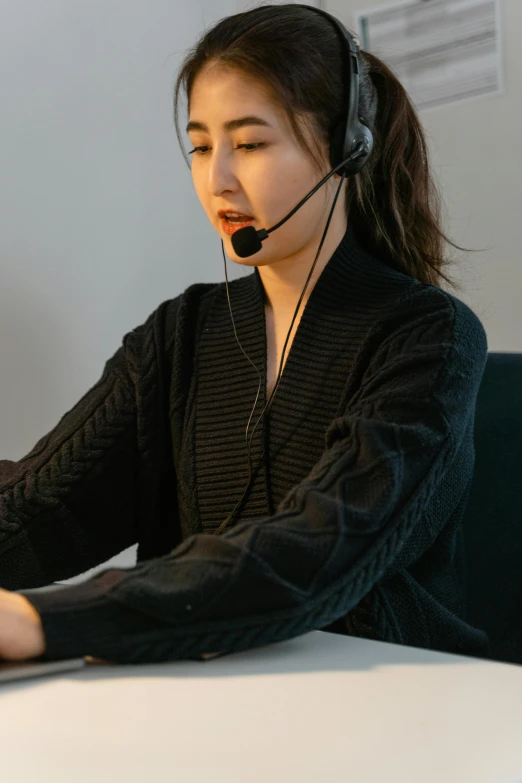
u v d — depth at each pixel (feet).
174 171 5.78
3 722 1.95
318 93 3.45
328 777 1.66
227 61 3.34
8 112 4.76
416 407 3.08
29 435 4.91
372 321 3.60
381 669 2.33
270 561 2.53
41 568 3.81
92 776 1.67
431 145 6.07
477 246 5.95
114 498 4.01
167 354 4.15
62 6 5.03
